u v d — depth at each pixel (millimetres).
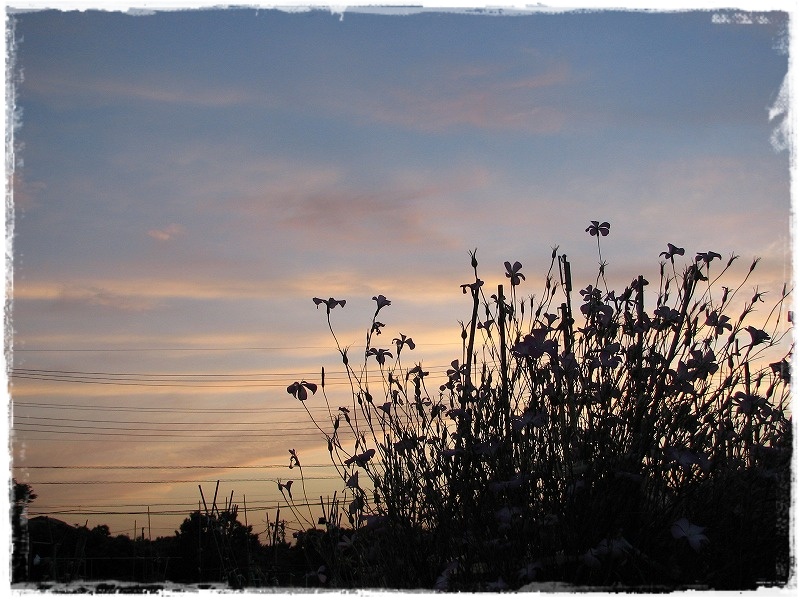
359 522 3715
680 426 3213
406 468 3586
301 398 3779
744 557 3004
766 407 3287
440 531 3412
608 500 3020
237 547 3955
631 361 3287
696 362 3303
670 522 3076
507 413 3404
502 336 3570
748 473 3193
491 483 3223
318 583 3750
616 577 2977
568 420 3217
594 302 3492
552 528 3043
